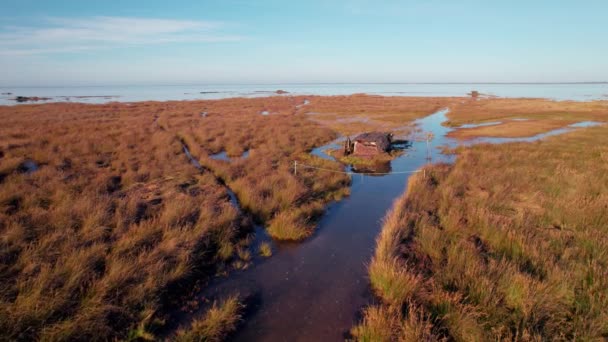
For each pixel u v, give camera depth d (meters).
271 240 8.70
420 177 13.16
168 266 6.57
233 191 12.23
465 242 7.52
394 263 6.46
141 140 21.12
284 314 5.81
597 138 21.62
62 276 5.73
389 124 33.75
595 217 8.62
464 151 18.47
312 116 41.94
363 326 5.11
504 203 10.20
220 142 21.75
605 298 5.16
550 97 90.38
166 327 5.39
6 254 6.35
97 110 45.91
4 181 11.75
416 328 4.66
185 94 132.88
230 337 5.23
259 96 107.19
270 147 19.98
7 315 4.70
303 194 11.21
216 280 6.82
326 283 6.75
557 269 5.97
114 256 6.54
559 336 4.71
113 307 5.25
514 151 18.16
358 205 11.41
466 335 4.82
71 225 7.88
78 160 15.24
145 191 11.64
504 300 5.54
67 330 4.69
